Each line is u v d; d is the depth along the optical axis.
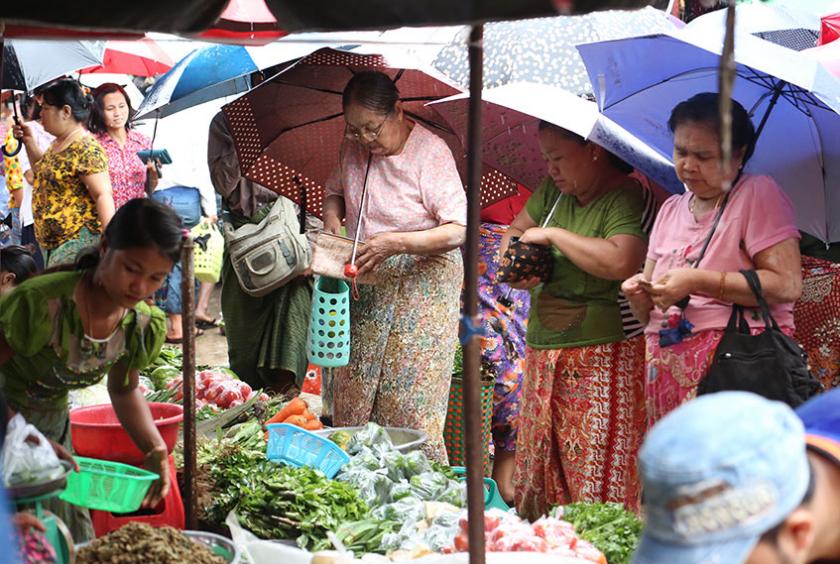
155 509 3.44
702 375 3.45
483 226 5.39
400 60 4.27
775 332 3.33
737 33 3.46
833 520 1.52
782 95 3.84
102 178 5.63
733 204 3.45
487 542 3.05
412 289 4.40
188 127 6.82
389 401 4.46
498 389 5.18
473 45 2.12
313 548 3.22
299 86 4.97
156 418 3.63
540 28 4.32
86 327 2.88
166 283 7.29
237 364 5.83
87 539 3.12
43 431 3.01
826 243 4.08
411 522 3.38
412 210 4.38
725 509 1.35
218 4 2.19
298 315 5.74
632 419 3.94
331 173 4.89
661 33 3.37
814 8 6.07
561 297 3.98
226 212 5.66
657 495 1.38
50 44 5.59
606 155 3.99
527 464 4.13
